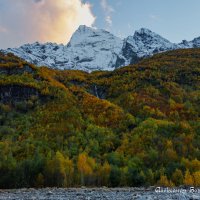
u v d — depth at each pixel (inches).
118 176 5821.9
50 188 5167.3
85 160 5949.8
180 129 7411.4
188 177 5521.7
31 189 4970.5
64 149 6835.6
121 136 7662.4
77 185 5590.6
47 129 7682.1
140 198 3201.3
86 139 7298.2
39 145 6860.2
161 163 6343.5
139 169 6171.3
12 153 6501.0
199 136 7175.2
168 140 6929.1
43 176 5556.1
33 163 5693.9
